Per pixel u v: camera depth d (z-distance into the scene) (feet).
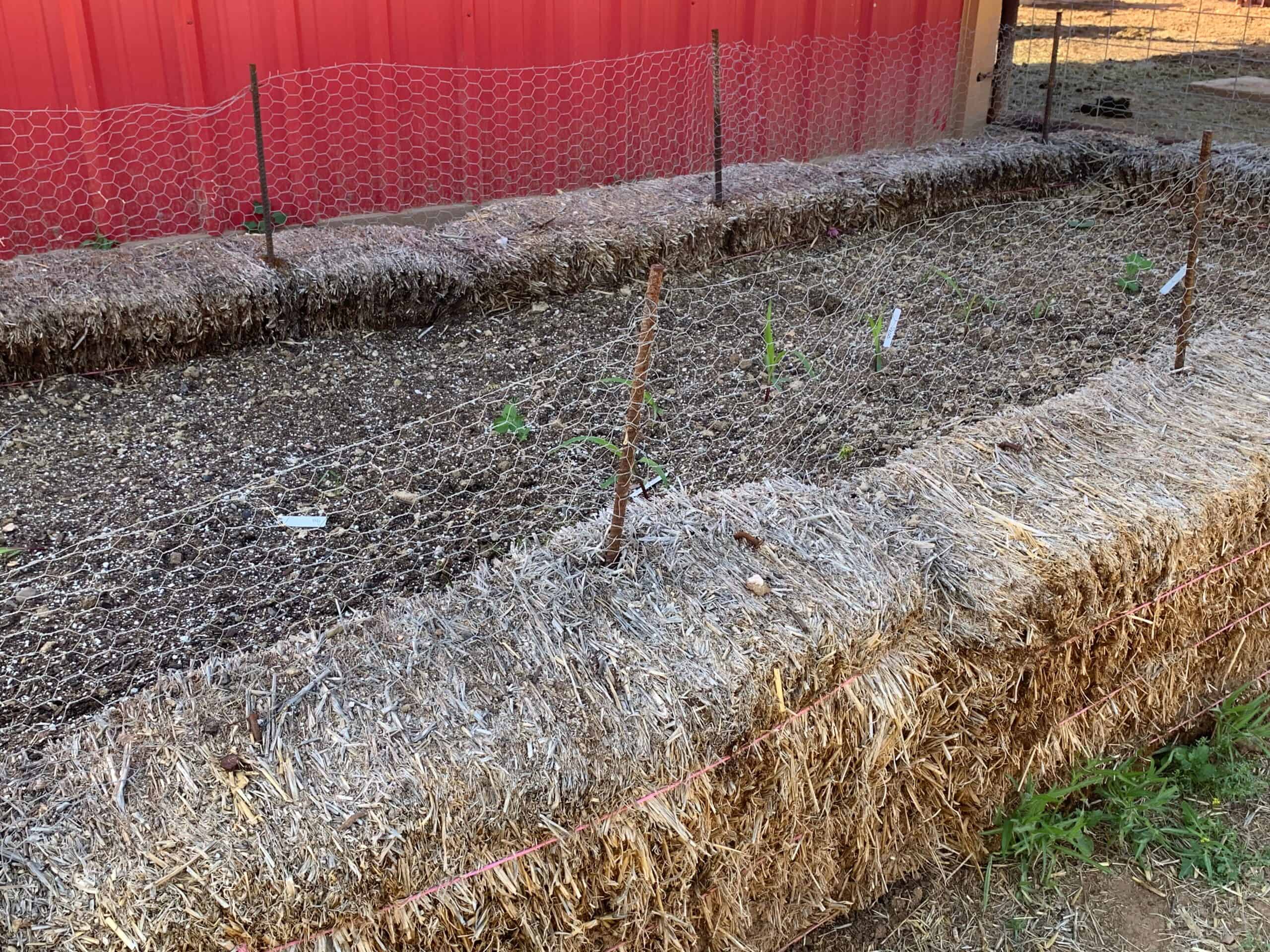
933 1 21.56
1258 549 8.55
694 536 6.94
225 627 7.89
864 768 6.55
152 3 14.67
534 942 5.46
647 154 19.67
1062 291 15.17
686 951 6.17
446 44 16.89
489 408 11.60
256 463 10.36
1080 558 7.03
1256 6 36.86
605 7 18.01
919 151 19.43
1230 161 18.20
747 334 13.69
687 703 5.63
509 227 15.05
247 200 16.40
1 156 14.42
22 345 11.40
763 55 19.89
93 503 9.51
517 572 6.63
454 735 5.34
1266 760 8.75
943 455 8.28
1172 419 9.02
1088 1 37.45
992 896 7.45
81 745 5.28
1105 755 8.38
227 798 4.95
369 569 8.67
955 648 6.72
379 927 4.99
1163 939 7.11
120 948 4.45
